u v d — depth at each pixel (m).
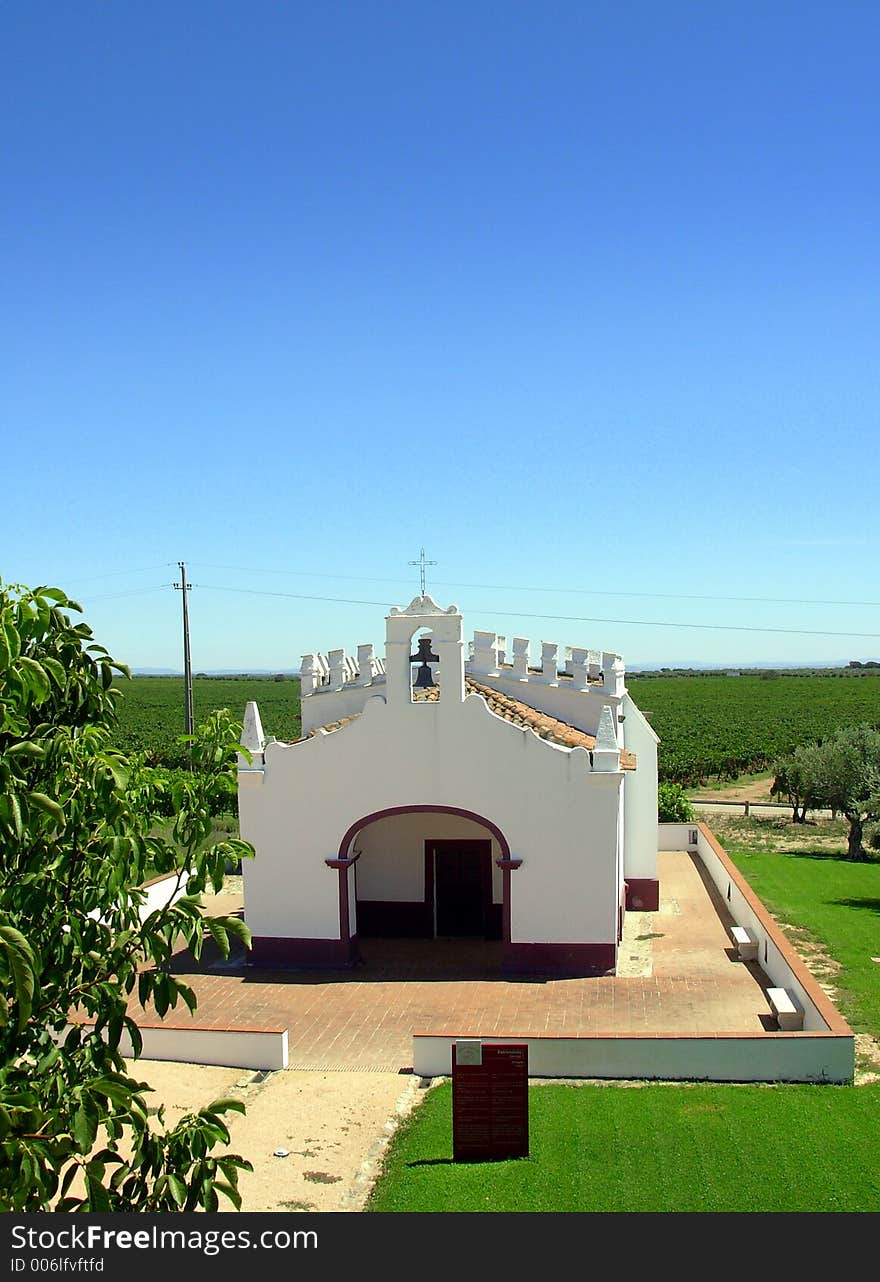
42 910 8.18
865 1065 16.81
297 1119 15.66
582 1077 16.69
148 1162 8.25
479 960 23.91
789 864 35.31
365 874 26.19
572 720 27.08
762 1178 12.48
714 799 58.62
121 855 8.40
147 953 8.77
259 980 22.78
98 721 9.55
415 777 23.09
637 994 21.09
